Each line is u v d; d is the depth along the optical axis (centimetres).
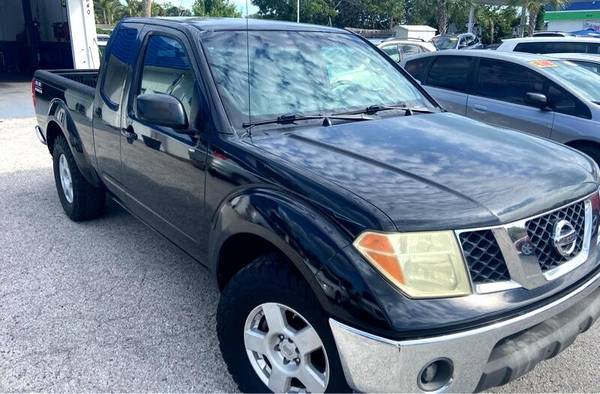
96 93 432
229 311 267
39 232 501
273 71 339
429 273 213
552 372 307
